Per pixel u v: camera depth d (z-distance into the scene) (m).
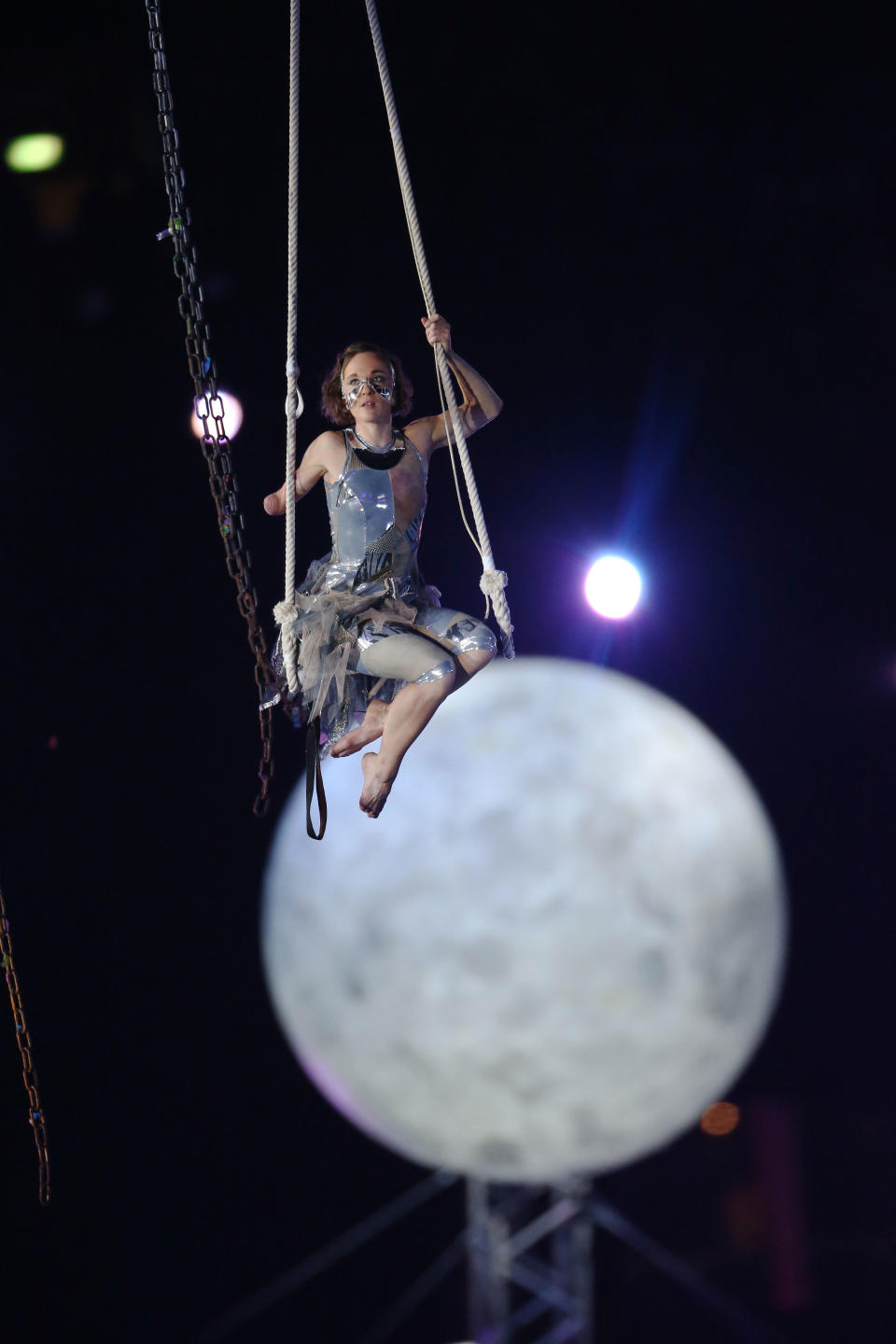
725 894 16.02
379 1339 14.91
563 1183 14.66
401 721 5.31
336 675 5.43
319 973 15.87
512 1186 15.22
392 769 5.32
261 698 5.84
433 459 13.63
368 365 5.58
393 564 5.55
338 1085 15.52
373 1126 15.48
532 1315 14.52
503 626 5.67
